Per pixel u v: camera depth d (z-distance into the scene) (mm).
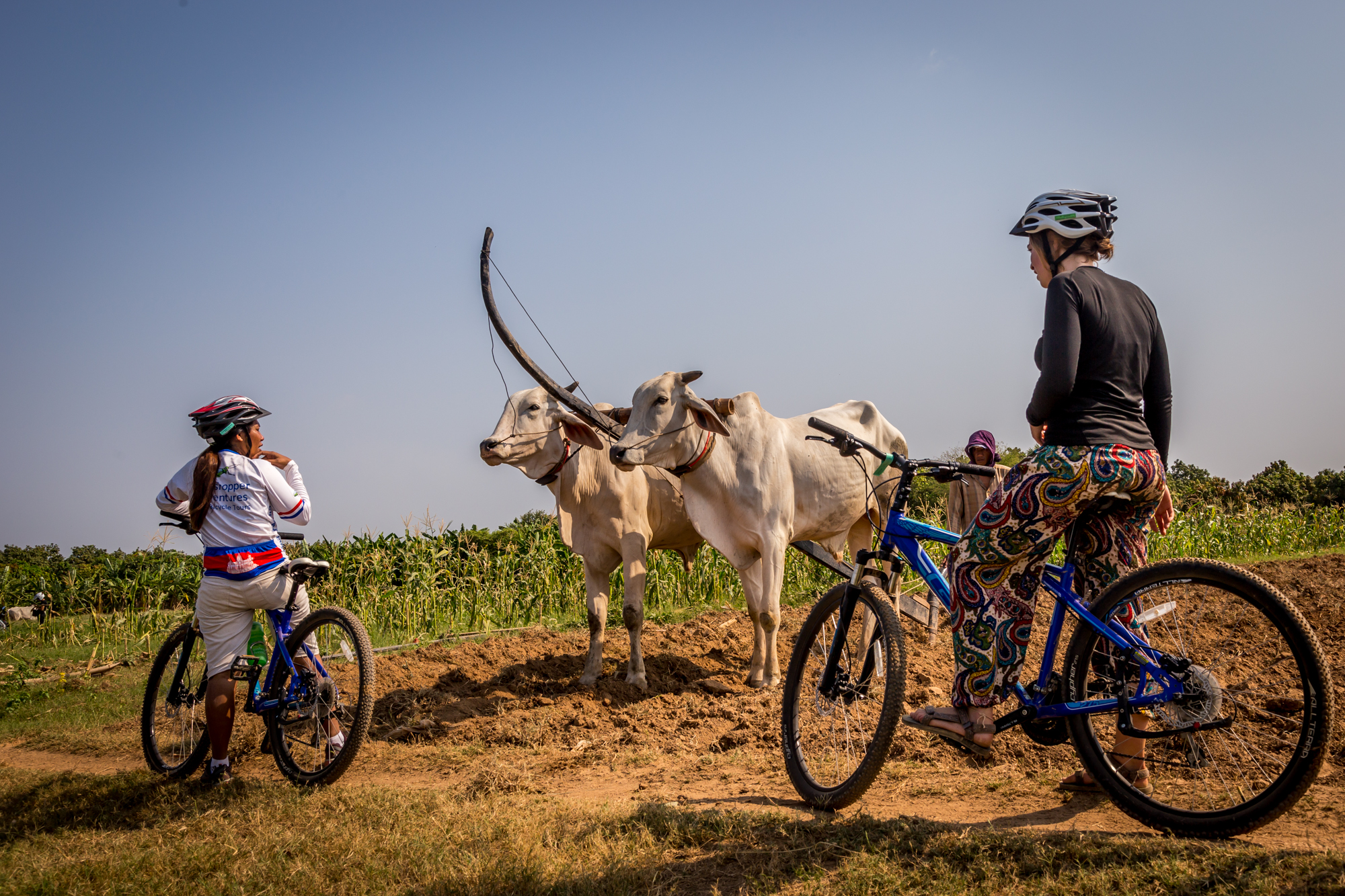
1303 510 15320
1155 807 3080
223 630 4762
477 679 7023
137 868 3354
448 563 11383
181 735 5398
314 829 3662
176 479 4883
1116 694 3158
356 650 4504
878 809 3682
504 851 3291
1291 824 3141
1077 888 2613
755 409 6957
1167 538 13141
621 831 3463
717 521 6832
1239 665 3318
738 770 4613
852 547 8258
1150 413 3521
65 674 9070
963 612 3400
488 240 6797
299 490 5082
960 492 6770
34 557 25797
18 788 4879
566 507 6973
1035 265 3672
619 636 8531
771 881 2910
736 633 8602
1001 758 4395
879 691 3965
